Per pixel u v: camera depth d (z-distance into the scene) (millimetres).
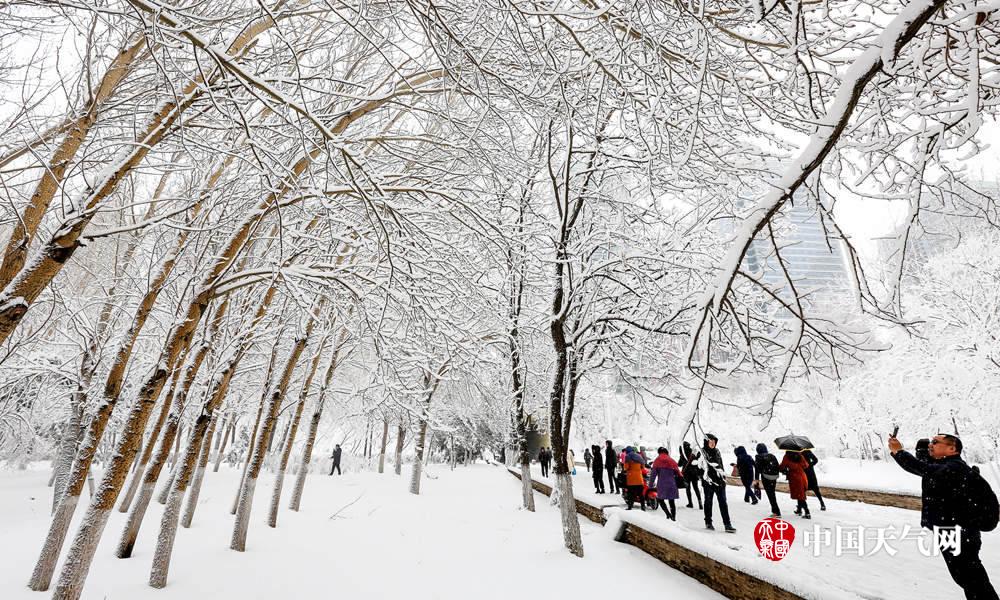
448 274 6773
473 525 10344
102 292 9602
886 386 17328
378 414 19812
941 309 15664
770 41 4121
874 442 28078
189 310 5551
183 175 6578
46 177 4234
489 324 11523
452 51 4223
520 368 12930
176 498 5762
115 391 5695
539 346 14695
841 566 6094
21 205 5023
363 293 6344
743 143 5812
